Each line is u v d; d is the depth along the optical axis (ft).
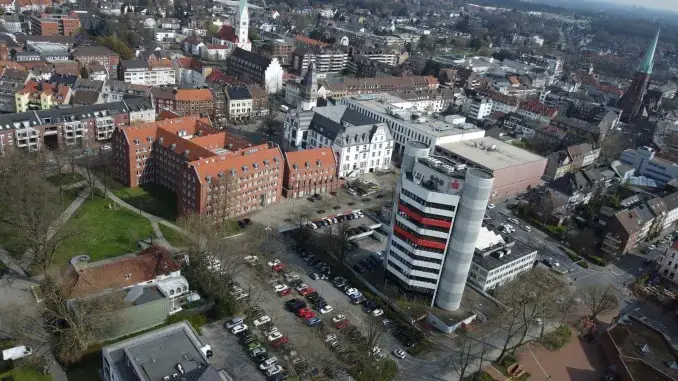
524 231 635.66
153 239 513.86
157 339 347.36
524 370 401.49
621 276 559.79
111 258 474.08
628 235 588.09
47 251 447.83
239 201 573.74
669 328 476.95
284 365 378.53
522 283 493.77
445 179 415.85
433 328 439.22
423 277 447.83
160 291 401.29
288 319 426.92
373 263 513.86
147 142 612.70
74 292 387.55
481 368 396.78
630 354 417.49
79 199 571.28
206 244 465.47
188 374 307.78
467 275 447.83
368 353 385.91
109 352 332.80
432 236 428.56
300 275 484.33
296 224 564.30
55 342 368.07
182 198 548.72
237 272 474.90
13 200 498.69
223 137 640.58
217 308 414.21
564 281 530.68
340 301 456.45
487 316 453.58
